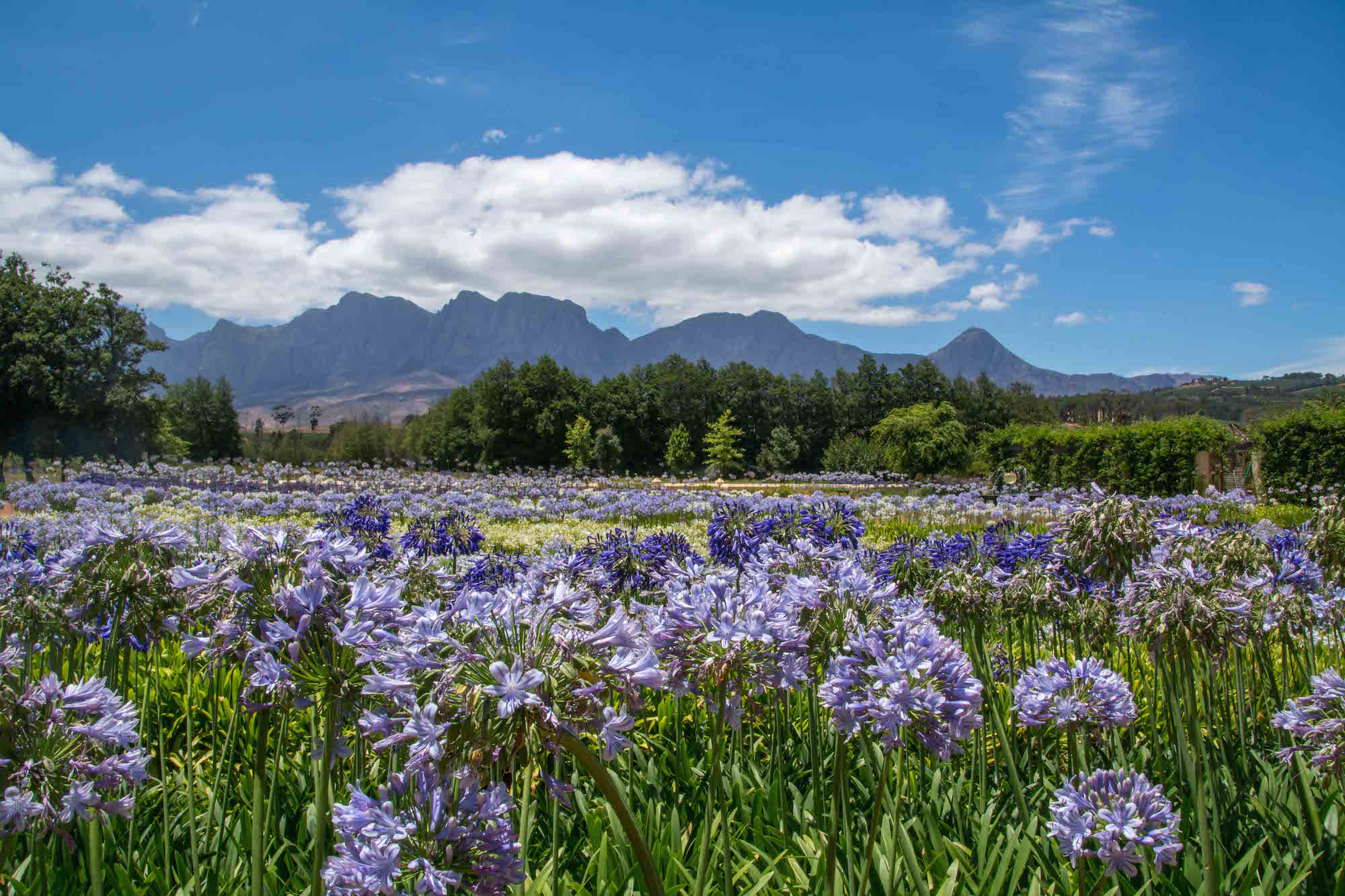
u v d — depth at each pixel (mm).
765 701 4773
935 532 6480
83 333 55188
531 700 2043
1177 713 3549
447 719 2195
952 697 2607
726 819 2857
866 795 3920
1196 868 3334
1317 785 3932
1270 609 4652
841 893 3035
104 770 2553
